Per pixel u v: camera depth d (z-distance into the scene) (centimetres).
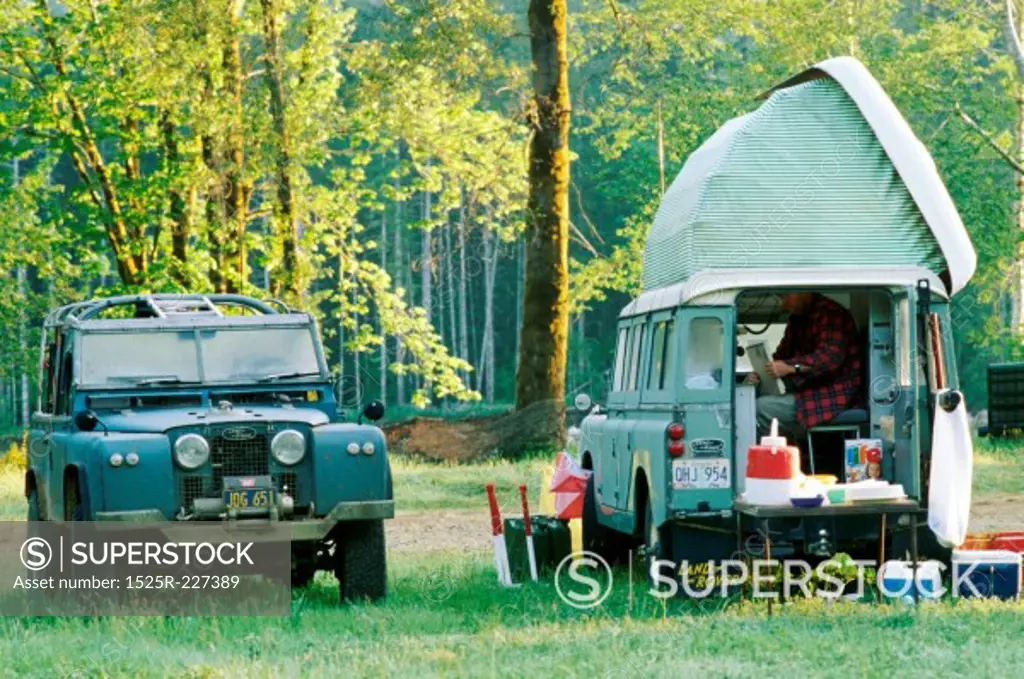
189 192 7231
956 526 2089
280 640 1909
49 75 7050
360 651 1803
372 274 7956
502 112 7369
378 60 6131
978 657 1648
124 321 2512
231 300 2694
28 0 7025
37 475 2634
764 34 7119
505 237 6688
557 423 6006
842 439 2408
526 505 2612
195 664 1739
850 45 7844
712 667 1628
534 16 6122
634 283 9969
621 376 2678
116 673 1738
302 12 7444
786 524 2119
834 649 1731
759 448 2086
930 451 2169
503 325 16350
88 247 7969
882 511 2075
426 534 3709
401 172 7569
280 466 2238
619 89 7662
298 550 2297
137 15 6197
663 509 2244
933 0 8756
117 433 2244
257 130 6381
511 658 1736
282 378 2486
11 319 10750
